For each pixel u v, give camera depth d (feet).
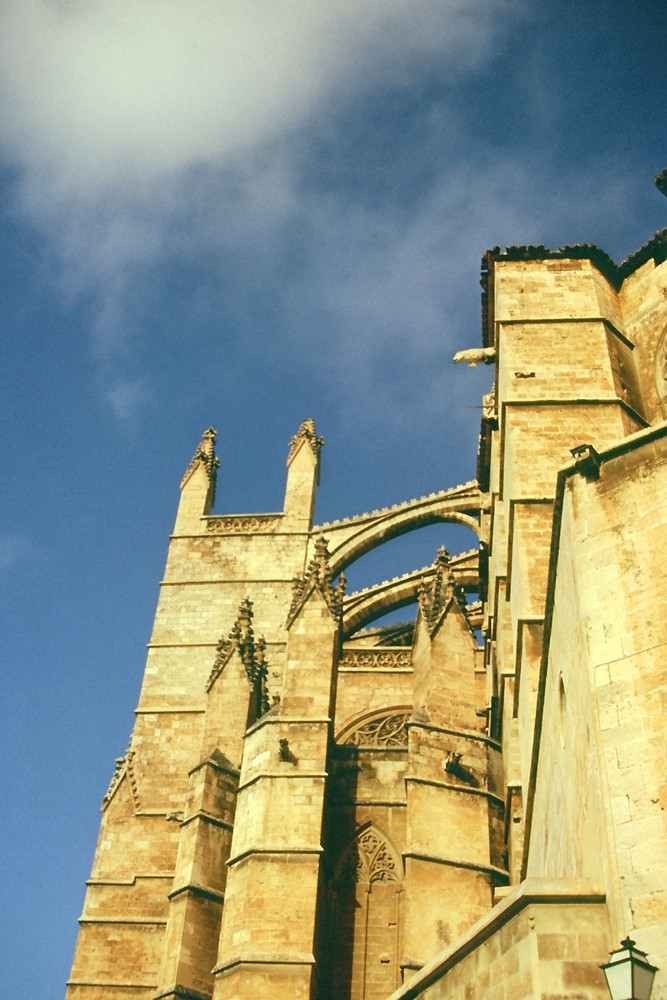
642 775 41.93
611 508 50.24
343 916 89.35
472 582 140.87
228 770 99.96
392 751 97.76
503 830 89.04
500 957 42.86
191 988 87.10
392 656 129.29
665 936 37.60
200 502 156.15
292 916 83.61
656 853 39.68
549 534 80.48
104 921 110.93
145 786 124.36
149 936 109.81
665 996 36.24
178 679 135.95
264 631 139.95
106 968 107.96
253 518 152.46
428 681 95.91
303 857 86.79
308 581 106.22
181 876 93.61
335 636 102.27
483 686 119.96
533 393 89.04
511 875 84.94
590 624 47.55
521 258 100.22
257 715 106.32
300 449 160.86
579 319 93.86
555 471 84.12
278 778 91.66
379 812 94.68
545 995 39.01
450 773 89.97
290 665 99.96
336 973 86.28
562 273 98.68
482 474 119.14
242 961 81.10
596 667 46.09
